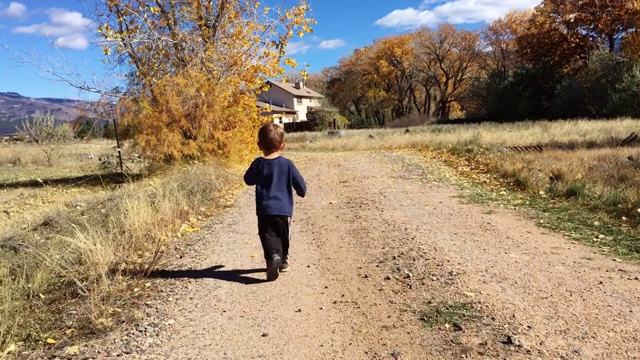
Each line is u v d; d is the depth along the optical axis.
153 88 13.84
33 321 4.00
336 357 3.28
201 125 13.82
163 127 13.45
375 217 7.36
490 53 72.75
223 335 3.66
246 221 7.43
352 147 24.75
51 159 23.78
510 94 45.25
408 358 3.20
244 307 4.17
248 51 15.27
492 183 10.20
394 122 59.09
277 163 4.80
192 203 8.30
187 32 15.21
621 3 44.22
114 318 4.00
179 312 4.09
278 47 15.36
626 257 5.17
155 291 4.58
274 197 4.70
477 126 32.38
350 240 6.14
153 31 14.51
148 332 3.73
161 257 5.65
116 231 6.00
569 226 6.55
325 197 9.30
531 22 51.31
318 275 4.91
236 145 14.45
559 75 44.03
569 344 3.26
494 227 6.61
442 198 8.80
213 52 15.14
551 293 4.18
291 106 73.62
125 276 4.97
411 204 8.30
